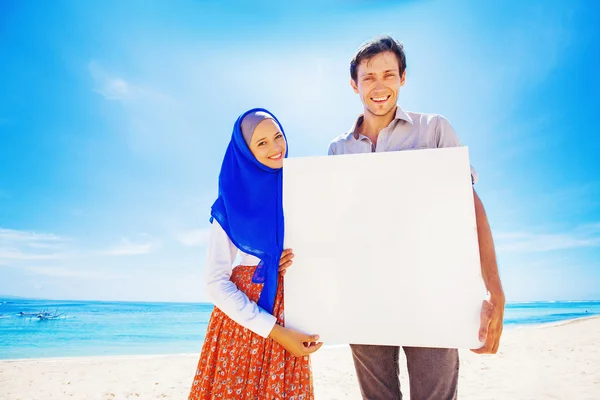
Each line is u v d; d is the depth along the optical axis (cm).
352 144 195
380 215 146
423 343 135
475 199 163
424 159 144
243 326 153
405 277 141
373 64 176
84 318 2680
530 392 449
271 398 142
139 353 1594
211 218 171
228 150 181
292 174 157
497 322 136
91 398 488
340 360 719
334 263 147
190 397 157
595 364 570
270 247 156
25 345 1750
